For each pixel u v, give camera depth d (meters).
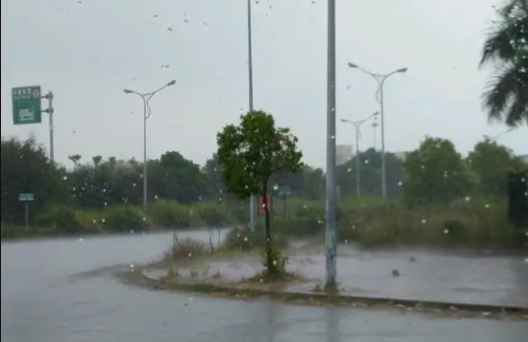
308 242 26.91
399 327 10.97
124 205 21.50
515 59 22.61
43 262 15.07
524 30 22.47
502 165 28.73
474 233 24.05
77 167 18.73
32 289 12.88
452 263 19.83
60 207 17.00
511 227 23.89
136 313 12.60
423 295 13.71
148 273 18.72
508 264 19.20
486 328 10.84
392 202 30.77
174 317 12.15
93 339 10.16
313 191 32.03
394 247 24.83
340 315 12.25
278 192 28.73
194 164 22.73
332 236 14.59
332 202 14.62
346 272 17.88
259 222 27.30
